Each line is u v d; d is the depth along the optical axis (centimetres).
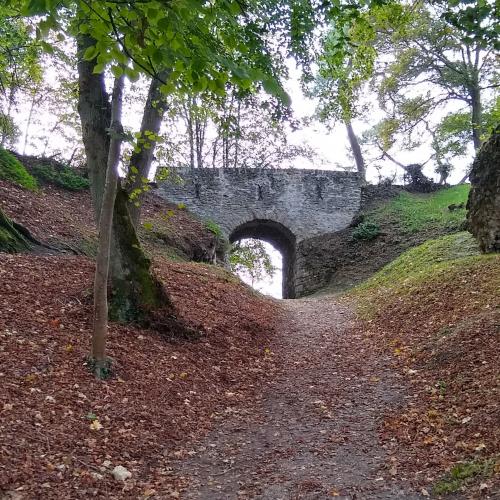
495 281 929
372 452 470
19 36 909
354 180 2291
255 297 1332
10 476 344
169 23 273
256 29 664
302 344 940
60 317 669
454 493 371
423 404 568
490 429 455
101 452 423
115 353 619
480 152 1197
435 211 2081
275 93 304
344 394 650
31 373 511
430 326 850
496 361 602
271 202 2212
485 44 533
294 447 491
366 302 1264
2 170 1386
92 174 690
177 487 398
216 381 669
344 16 710
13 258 873
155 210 1898
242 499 383
